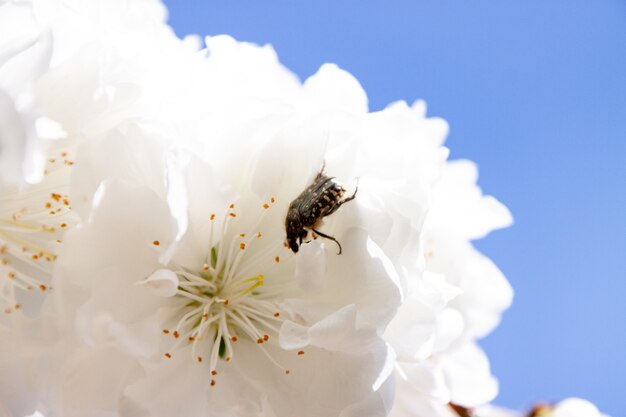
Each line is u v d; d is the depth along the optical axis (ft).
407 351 0.66
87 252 0.62
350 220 0.65
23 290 0.64
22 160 0.59
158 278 0.62
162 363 0.65
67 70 0.62
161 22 0.68
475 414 0.78
